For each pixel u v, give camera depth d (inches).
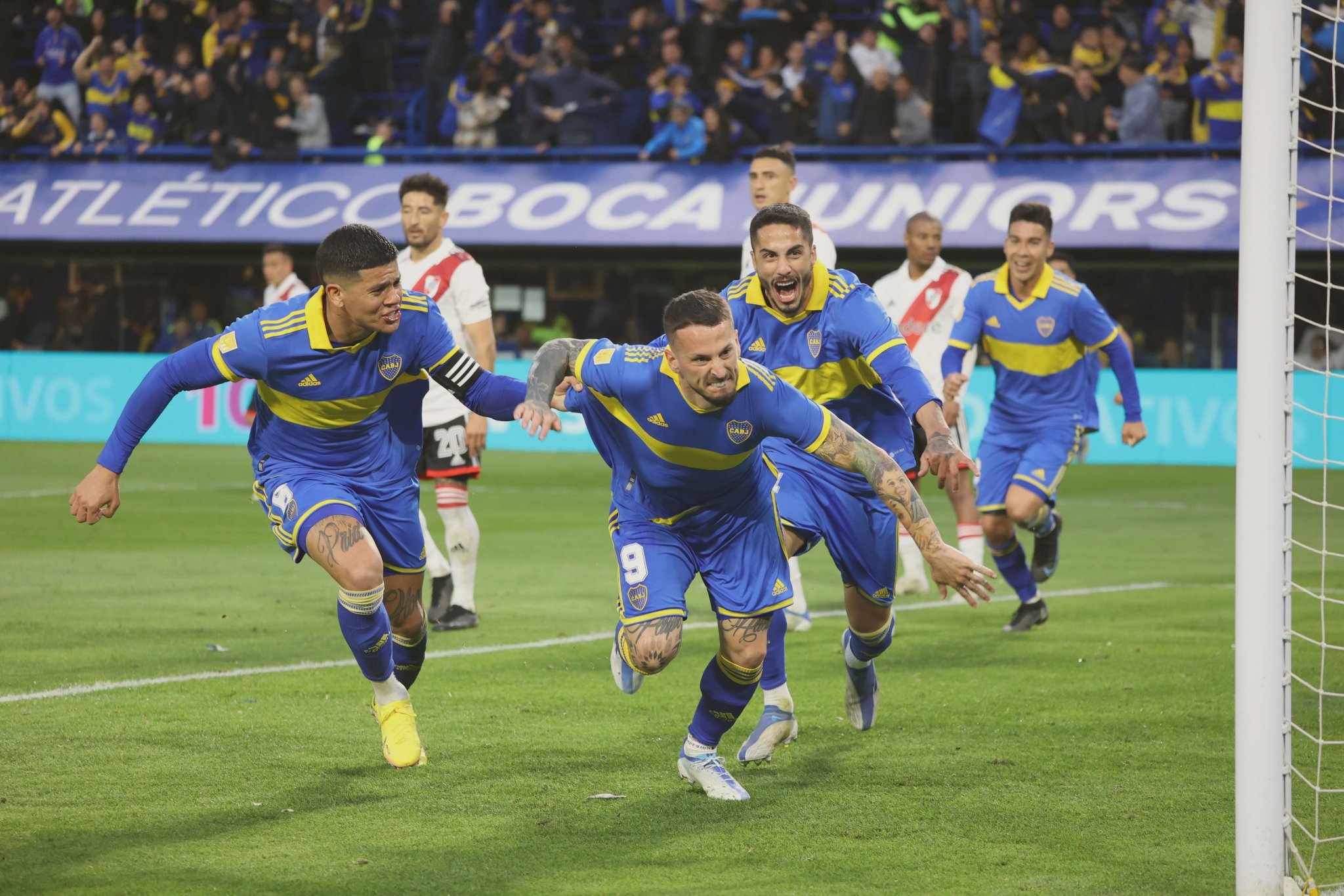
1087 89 2204.7
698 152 2347.4
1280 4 411.2
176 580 1096.2
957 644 858.1
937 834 483.8
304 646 834.2
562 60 2442.2
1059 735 627.8
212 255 2529.5
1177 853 461.7
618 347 515.5
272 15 2834.6
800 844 471.8
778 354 602.9
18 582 1080.2
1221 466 2075.5
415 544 597.6
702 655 825.5
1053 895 421.7
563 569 1174.3
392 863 450.6
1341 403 1936.5
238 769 563.5
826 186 2273.6
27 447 2314.2
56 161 2608.3
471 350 959.6
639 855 461.1
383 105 2701.8
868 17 2576.3
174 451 2276.1
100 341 2591.0
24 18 2834.6
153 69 2640.3
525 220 2351.1
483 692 717.3
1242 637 411.5
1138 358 2202.3
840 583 1155.9
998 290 911.7
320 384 553.0
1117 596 1047.6
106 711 660.7
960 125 2345.0
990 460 913.5
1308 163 1977.1
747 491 529.0
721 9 2415.1
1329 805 519.8
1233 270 2144.4
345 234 522.3
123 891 421.7
